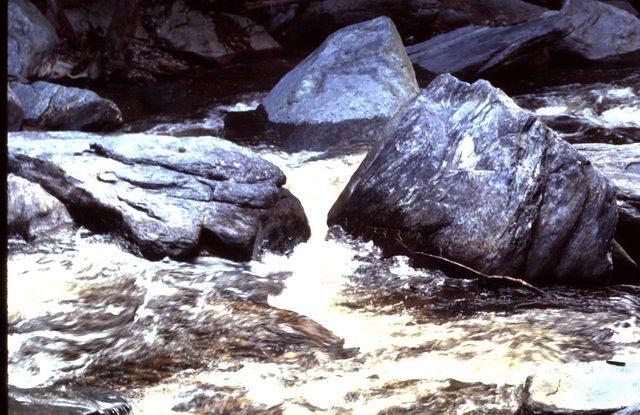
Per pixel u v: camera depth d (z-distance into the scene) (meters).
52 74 15.90
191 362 5.79
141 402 5.17
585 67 17.55
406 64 12.55
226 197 8.10
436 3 20.16
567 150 7.68
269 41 19.30
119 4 15.92
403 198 7.94
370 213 8.07
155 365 5.75
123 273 7.29
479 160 7.85
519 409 4.74
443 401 5.08
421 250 7.81
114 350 5.94
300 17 20.25
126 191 8.03
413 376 5.56
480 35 17.25
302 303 6.98
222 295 6.96
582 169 7.64
